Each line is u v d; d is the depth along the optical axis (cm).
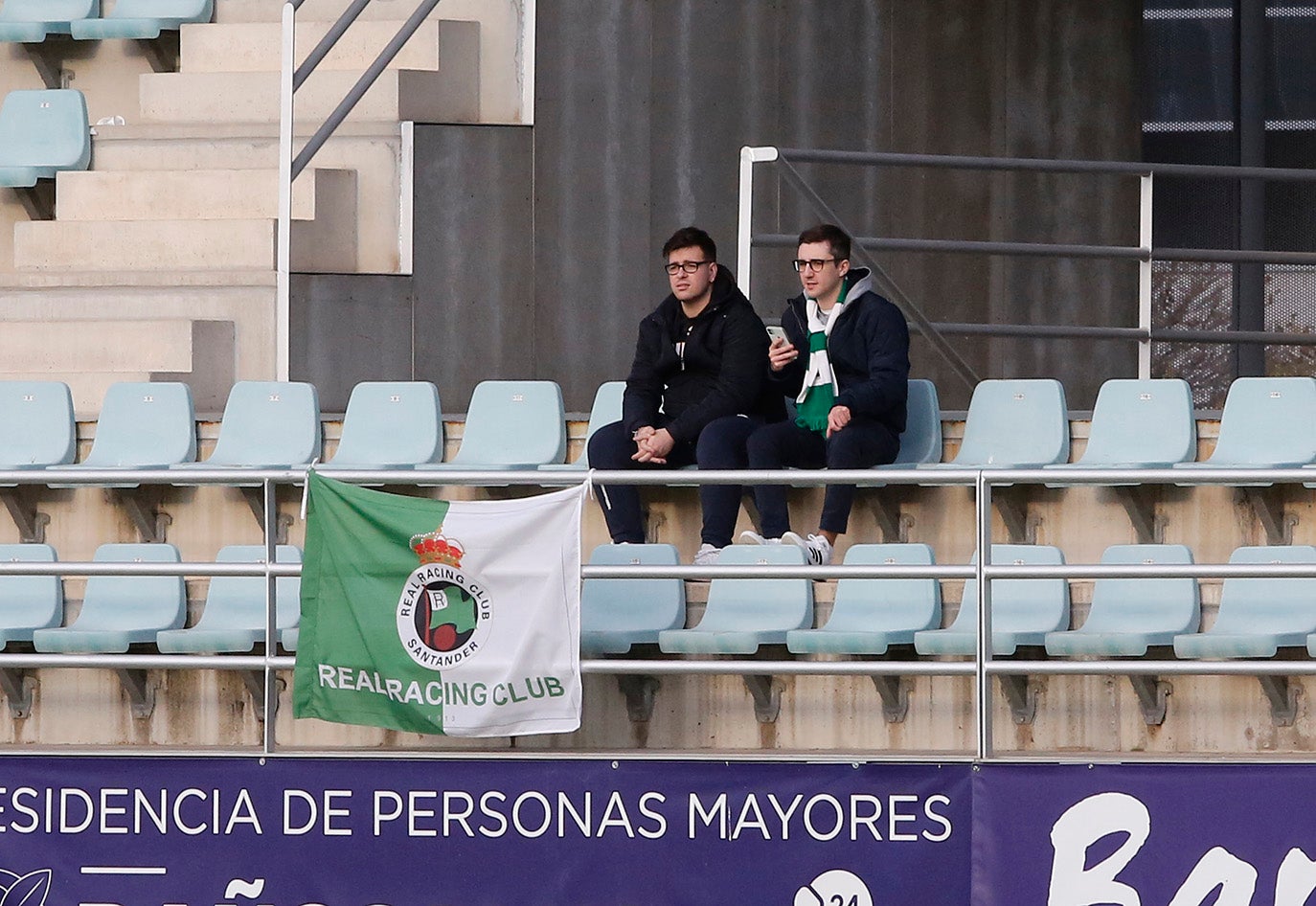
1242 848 2142
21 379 3372
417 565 2256
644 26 3903
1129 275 4281
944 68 4156
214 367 3434
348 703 2266
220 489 2891
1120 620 2472
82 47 4066
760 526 2639
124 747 2317
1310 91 4478
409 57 3816
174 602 2694
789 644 2441
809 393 2662
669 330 2716
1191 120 4484
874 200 4097
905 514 2739
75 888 2280
